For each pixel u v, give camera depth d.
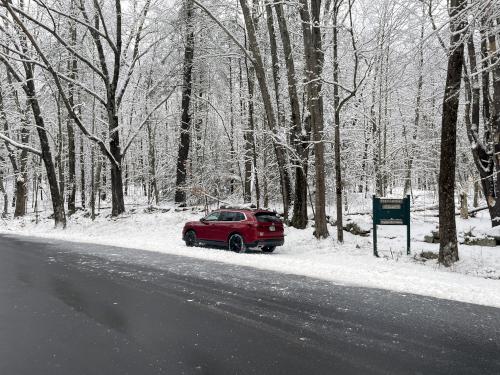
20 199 36.53
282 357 4.64
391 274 9.84
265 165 26.42
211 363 4.43
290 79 19.27
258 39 23.64
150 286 8.41
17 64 29.98
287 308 6.80
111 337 5.22
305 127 19.44
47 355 4.61
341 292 8.09
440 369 4.39
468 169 26.08
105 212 31.02
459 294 7.93
